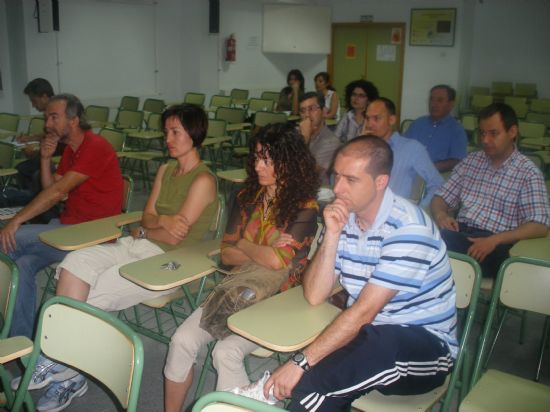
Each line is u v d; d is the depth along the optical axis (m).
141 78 9.26
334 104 7.59
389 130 3.27
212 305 1.89
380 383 1.56
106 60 8.59
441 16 10.27
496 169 2.75
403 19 10.70
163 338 2.67
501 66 10.80
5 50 7.60
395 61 11.01
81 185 2.84
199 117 2.47
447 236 2.70
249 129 6.73
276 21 10.95
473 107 10.47
